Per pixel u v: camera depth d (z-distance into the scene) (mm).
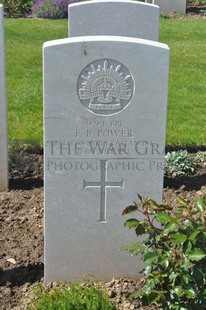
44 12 7824
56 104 2266
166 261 2012
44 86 2246
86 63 2234
